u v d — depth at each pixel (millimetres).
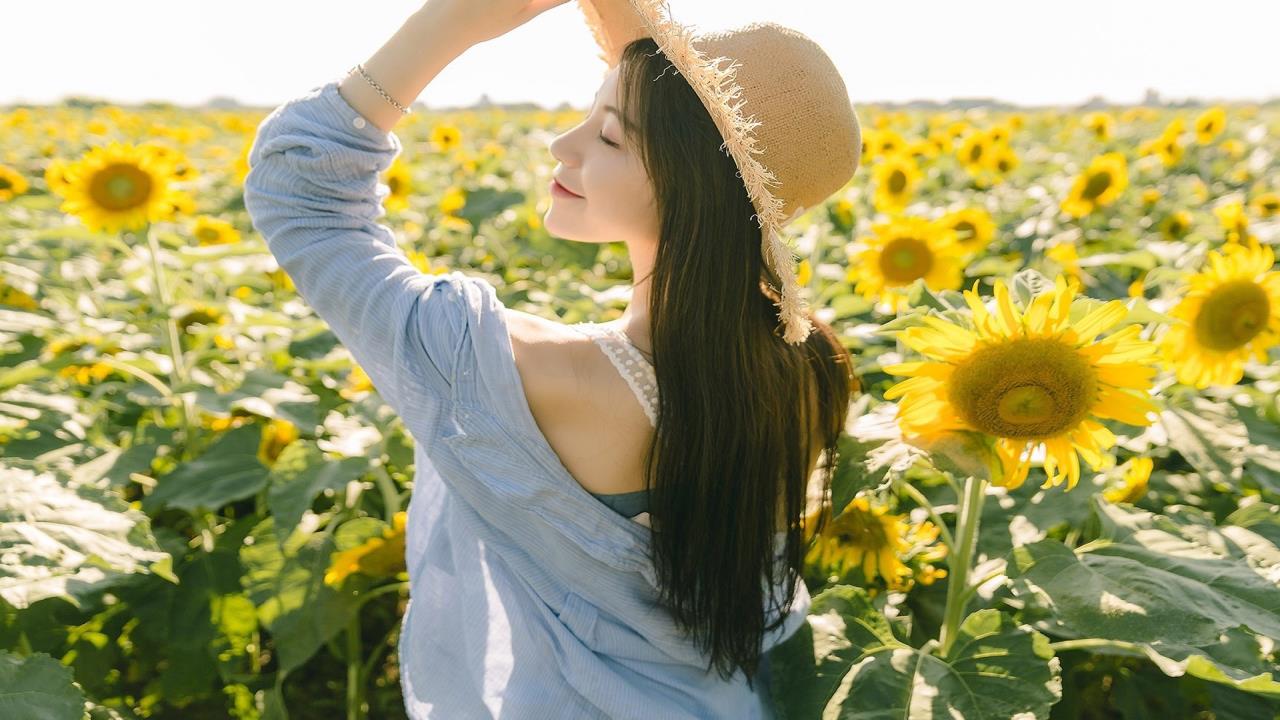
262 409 2469
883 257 3281
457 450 1421
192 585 2574
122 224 3094
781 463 1478
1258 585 1613
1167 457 3086
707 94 1293
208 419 3104
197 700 2836
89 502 1816
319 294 1463
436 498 1797
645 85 1380
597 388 1400
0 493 1771
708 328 1369
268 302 4242
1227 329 2246
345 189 1467
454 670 1651
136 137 14289
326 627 2232
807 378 1554
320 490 2207
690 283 1366
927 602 2355
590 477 1460
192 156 11781
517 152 10258
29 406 2697
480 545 1637
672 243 1374
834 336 1671
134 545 1788
